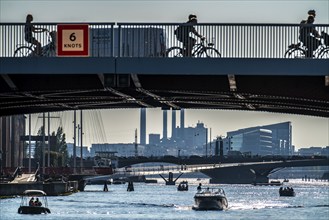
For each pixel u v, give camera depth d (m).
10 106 120.19
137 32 95.75
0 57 94.94
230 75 94.62
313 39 94.62
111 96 109.75
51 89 99.81
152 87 100.06
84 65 94.69
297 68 93.75
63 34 94.94
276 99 108.19
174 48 95.44
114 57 94.56
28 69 94.94
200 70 94.25
